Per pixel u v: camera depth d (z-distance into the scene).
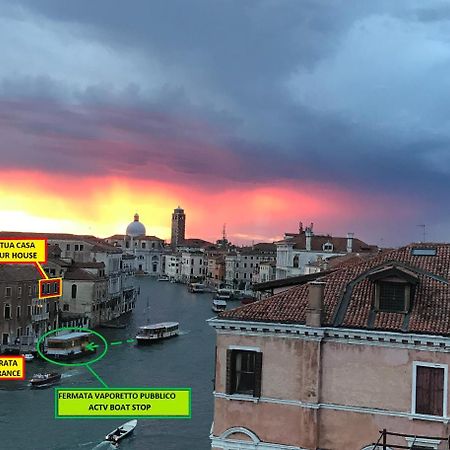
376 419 25.22
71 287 109.12
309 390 25.80
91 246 130.38
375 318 25.94
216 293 186.88
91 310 109.25
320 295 25.89
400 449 24.83
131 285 146.50
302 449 25.77
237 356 27.19
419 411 24.83
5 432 50.25
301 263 137.38
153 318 126.38
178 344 93.25
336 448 25.56
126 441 49.03
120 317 125.88
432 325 25.02
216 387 27.19
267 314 27.05
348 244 134.88
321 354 25.97
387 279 26.34
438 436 24.44
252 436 26.47
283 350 26.41
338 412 25.67
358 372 25.55
